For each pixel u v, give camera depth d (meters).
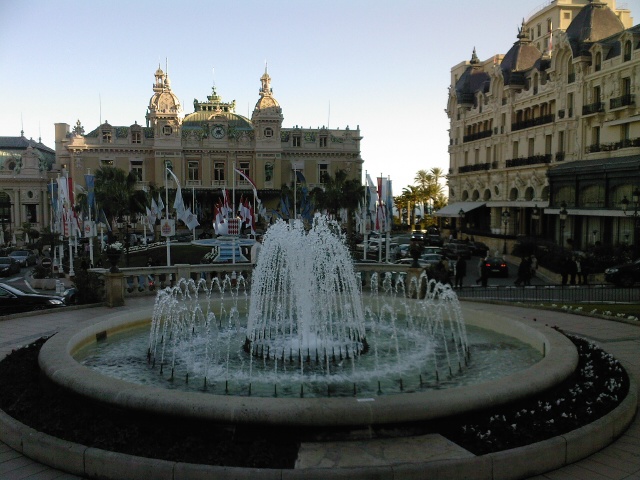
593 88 48.19
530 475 7.44
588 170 44.50
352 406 7.77
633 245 37.22
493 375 11.64
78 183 87.81
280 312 17.48
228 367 12.33
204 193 87.25
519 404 8.70
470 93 73.44
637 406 9.56
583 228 46.75
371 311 17.72
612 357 11.46
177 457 7.29
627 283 29.11
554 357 10.52
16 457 8.07
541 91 55.44
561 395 9.24
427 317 17.66
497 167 63.91
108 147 88.12
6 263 47.44
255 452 7.32
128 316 15.75
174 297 19.61
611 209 41.56
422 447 7.56
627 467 7.69
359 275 22.75
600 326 16.50
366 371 12.00
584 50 48.81
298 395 10.43
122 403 8.22
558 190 49.78
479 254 54.34
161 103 87.69
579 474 7.51
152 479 7.11
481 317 16.23
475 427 8.00
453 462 7.07
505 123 62.41
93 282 21.23
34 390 9.62
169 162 88.25
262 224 81.12
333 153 94.38
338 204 69.00
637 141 42.31
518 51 62.47
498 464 7.25
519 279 29.66
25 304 20.59
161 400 8.02
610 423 8.36
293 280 16.02
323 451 7.45
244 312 18.47
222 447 7.45
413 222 108.88
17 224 89.69
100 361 12.76
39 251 59.72
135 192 63.72
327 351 13.09
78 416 8.44
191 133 90.31
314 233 17.81
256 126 90.19
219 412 7.73
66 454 7.59
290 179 93.69
